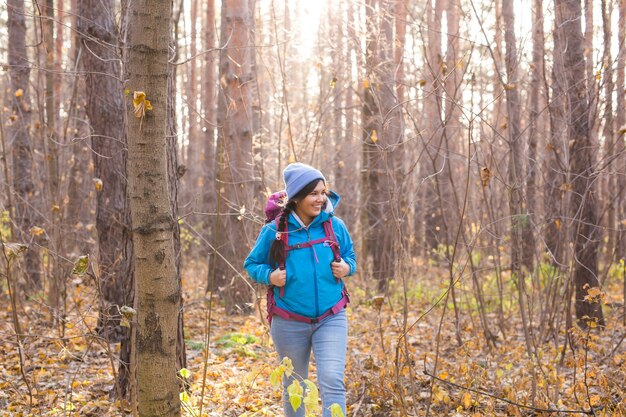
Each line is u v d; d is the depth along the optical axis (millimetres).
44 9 6684
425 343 6176
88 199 9406
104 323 3412
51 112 7832
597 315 6242
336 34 7082
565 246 5527
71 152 9047
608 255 9000
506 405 4039
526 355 5332
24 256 7742
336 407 2572
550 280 5574
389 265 8078
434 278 9938
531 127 5617
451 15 9445
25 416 3955
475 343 5723
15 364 5062
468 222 7105
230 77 7793
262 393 4609
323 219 3240
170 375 2506
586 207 6281
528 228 6414
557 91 5973
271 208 3311
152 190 2422
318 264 3156
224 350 5871
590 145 6113
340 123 12367
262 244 3264
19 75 8297
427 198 12406
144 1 2355
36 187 8703
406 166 8664
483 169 3650
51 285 6805
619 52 5289
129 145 2426
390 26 7676
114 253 6148
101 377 4848
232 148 7844
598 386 4301
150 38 2363
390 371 3965
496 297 7559
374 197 10000
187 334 6773
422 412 4027
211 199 13336
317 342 3166
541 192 6832
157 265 2439
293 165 3268
